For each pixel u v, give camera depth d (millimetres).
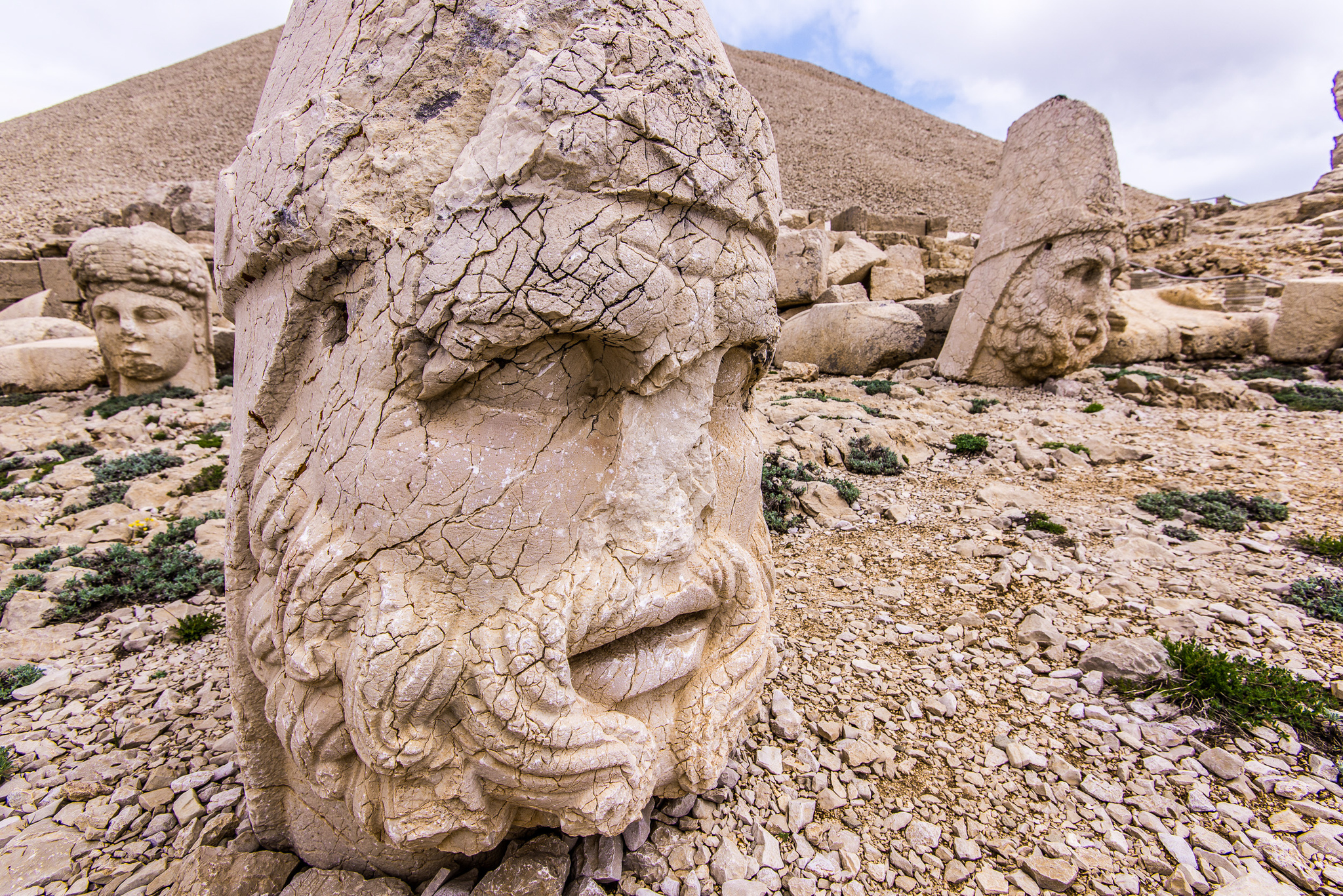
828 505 5008
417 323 1408
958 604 3629
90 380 9352
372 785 1522
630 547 1644
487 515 1483
